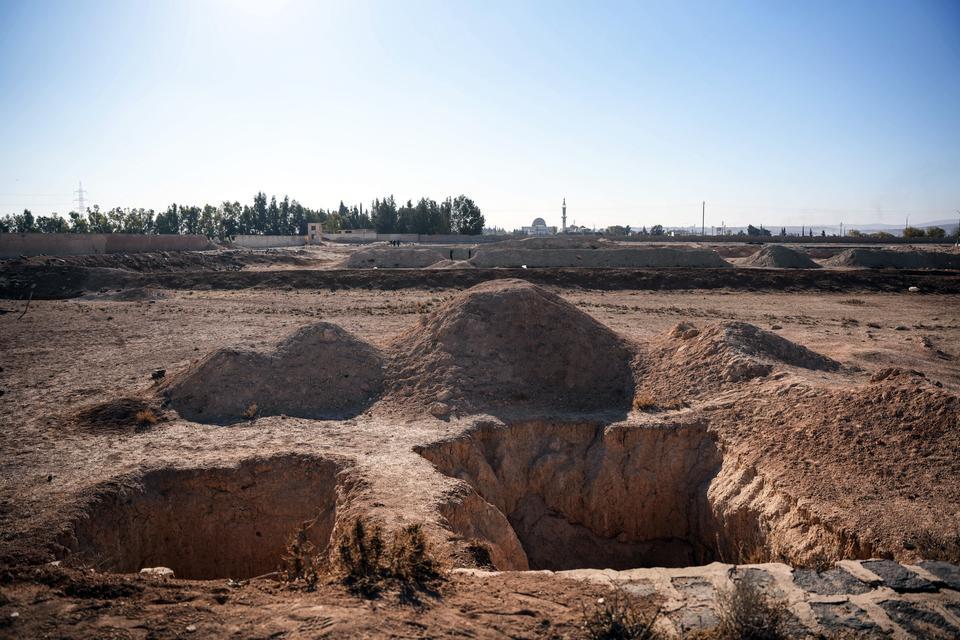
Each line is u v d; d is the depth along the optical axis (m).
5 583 6.92
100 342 29.95
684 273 55.09
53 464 14.09
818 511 10.89
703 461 15.25
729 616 6.12
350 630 5.89
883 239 118.25
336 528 11.09
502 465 16.17
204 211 129.62
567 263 67.00
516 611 6.64
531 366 19.64
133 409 17.69
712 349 19.22
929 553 9.11
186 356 26.69
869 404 13.68
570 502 15.70
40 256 59.06
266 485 13.71
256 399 18.30
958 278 53.53
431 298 47.06
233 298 47.59
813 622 6.34
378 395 19.11
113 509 12.23
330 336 20.77
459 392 18.38
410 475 13.04
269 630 5.96
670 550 15.03
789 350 19.70
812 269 61.69
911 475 11.48
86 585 6.93
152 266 62.91
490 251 68.19
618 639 5.98
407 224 123.00
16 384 22.02
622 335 22.22
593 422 16.67
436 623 6.20
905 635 6.07
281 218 131.38
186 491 13.36
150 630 5.96
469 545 10.00
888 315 39.88
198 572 13.08
